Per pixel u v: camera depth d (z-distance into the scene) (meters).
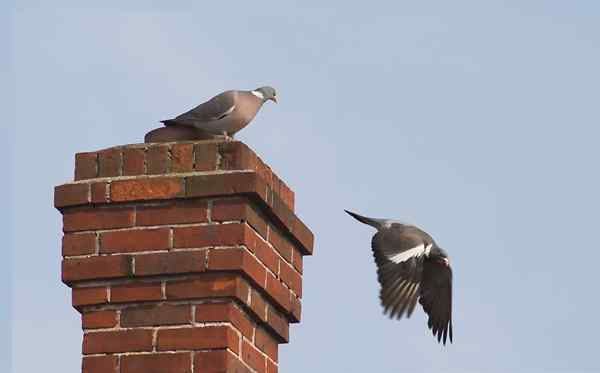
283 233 9.16
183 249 8.27
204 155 8.53
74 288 8.43
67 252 8.48
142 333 8.20
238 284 8.16
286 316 9.34
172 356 8.09
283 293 9.09
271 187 8.75
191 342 8.09
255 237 8.45
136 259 8.32
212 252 8.20
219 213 8.29
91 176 8.70
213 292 8.15
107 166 8.67
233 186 8.27
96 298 8.34
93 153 8.74
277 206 8.77
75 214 8.55
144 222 8.41
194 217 8.33
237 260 8.13
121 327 8.26
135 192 8.44
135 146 8.66
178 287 8.23
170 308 8.21
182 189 8.36
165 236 8.34
